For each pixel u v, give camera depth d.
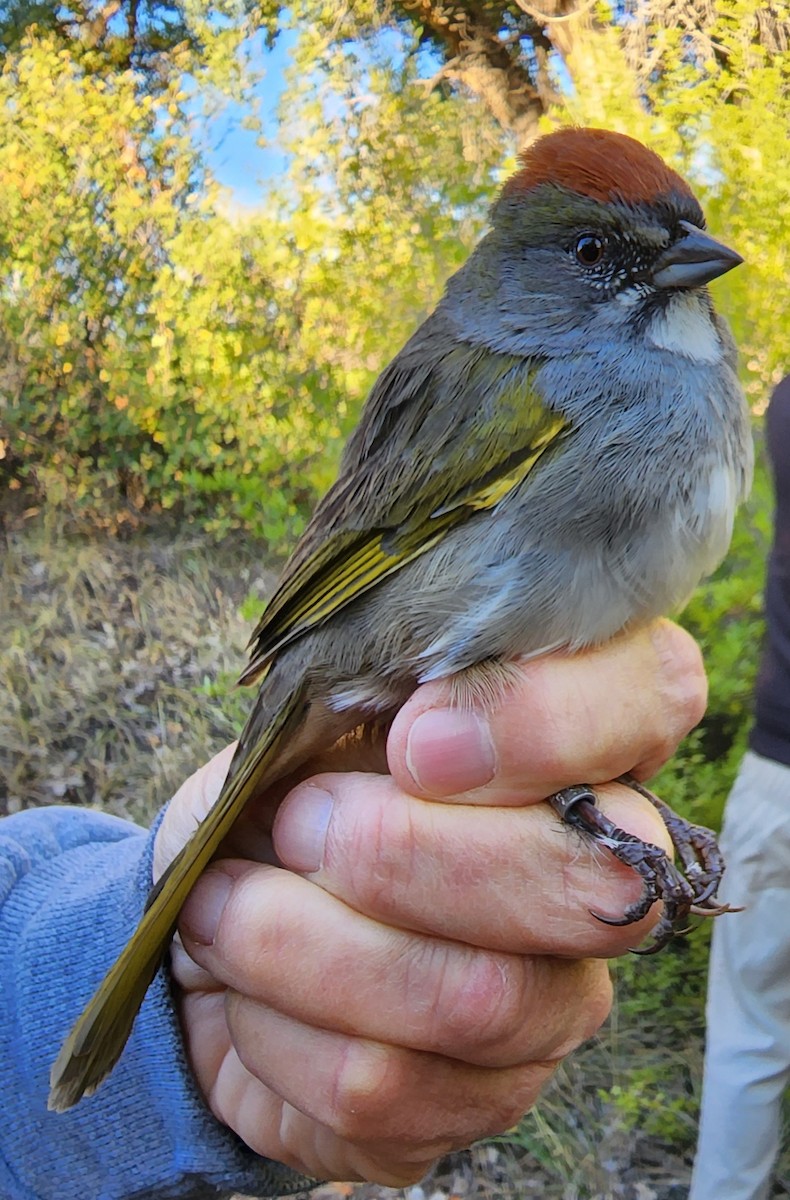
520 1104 0.23
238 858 0.26
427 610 0.24
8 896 0.26
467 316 0.27
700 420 0.24
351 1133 0.22
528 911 0.22
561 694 0.22
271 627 0.26
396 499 0.25
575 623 0.23
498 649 0.23
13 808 0.49
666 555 0.23
